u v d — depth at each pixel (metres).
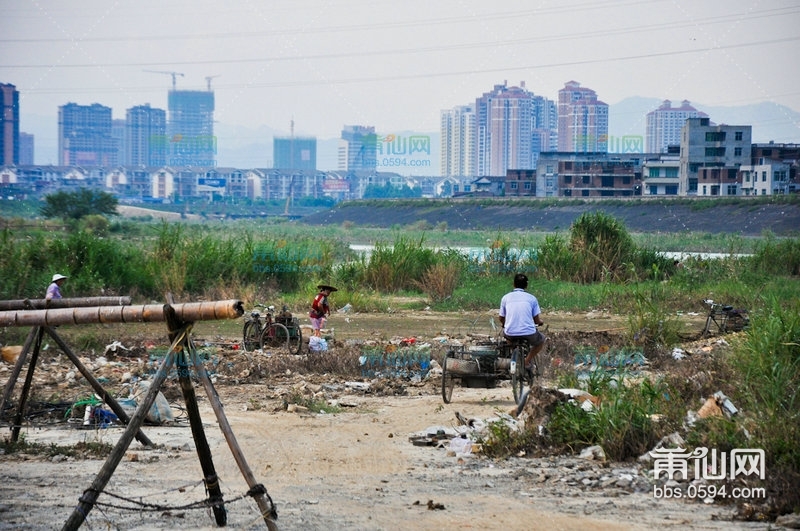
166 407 11.79
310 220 137.12
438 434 10.88
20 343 18.95
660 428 10.04
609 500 7.95
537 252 37.81
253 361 17.02
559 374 15.17
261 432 11.17
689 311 28.02
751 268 37.28
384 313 28.31
